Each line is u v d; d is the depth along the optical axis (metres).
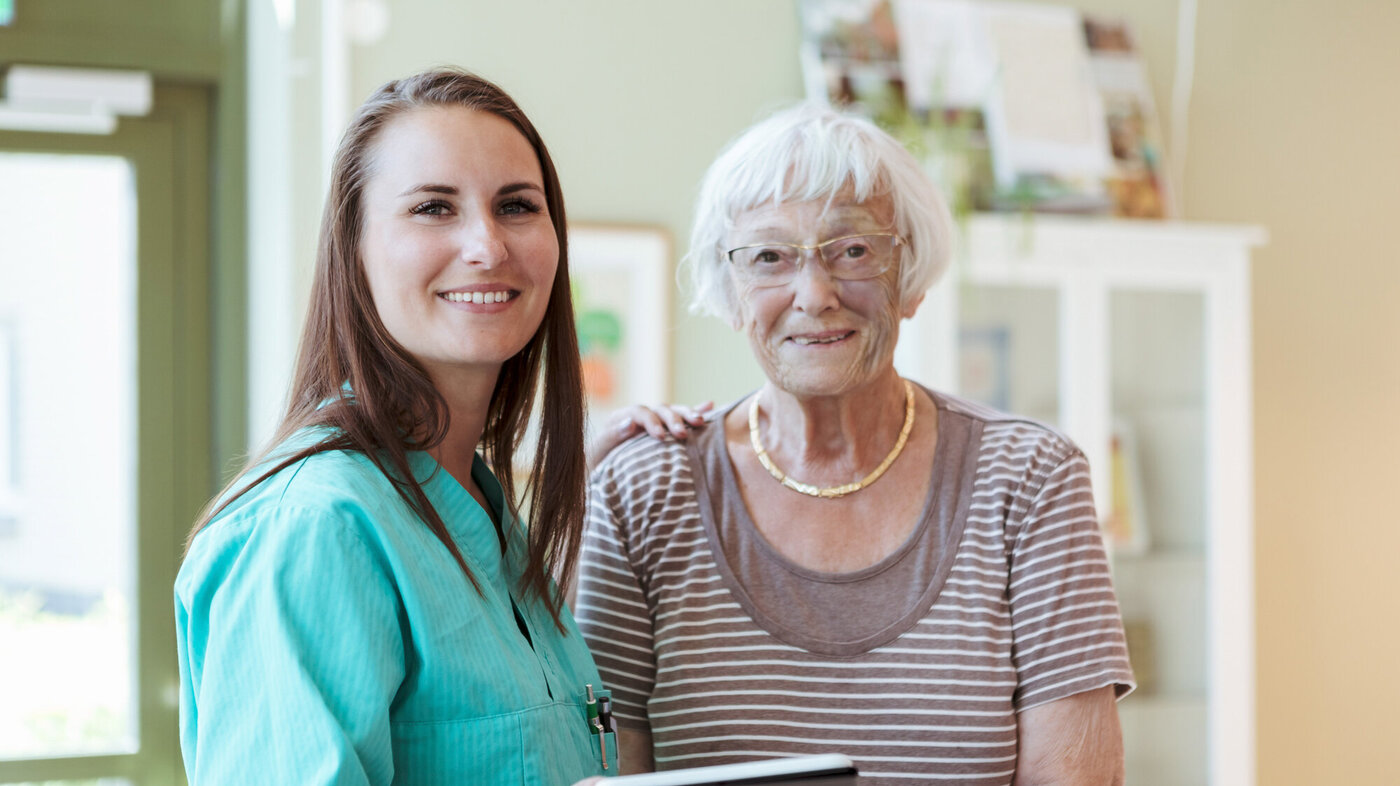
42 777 2.98
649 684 1.40
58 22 2.95
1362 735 3.86
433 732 1.00
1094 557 1.35
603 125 3.18
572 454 1.25
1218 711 3.26
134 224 3.05
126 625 3.05
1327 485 3.85
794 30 3.34
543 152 1.19
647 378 3.16
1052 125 3.37
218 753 0.93
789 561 1.37
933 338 3.00
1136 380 3.19
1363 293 3.90
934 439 1.42
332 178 1.09
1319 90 3.86
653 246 3.19
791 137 1.36
